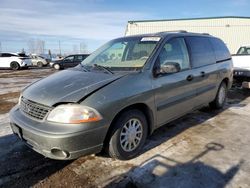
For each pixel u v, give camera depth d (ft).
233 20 78.69
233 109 19.74
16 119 10.37
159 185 9.28
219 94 18.58
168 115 12.92
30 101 10.24
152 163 10.89
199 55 15.56
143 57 12.26
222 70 17.97
